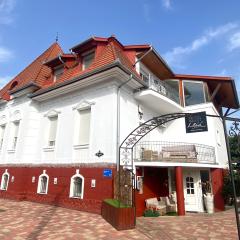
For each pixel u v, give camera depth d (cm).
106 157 1093
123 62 1236
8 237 693
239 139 627
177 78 1714
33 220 906
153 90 1305
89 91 1266
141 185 1216
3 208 1140
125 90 1262
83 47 1402
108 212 908
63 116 1361
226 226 917
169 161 1241
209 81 1641
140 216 1149
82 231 771
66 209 1142
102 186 1062
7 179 1504
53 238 693
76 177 1184
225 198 1441
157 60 1503
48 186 1295
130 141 1148
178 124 1619
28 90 1546
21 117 1552
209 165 1359
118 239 702
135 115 1318
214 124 1556
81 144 1220
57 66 1580
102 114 1170
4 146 1608
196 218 1092
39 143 1446
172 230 846
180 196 1207
